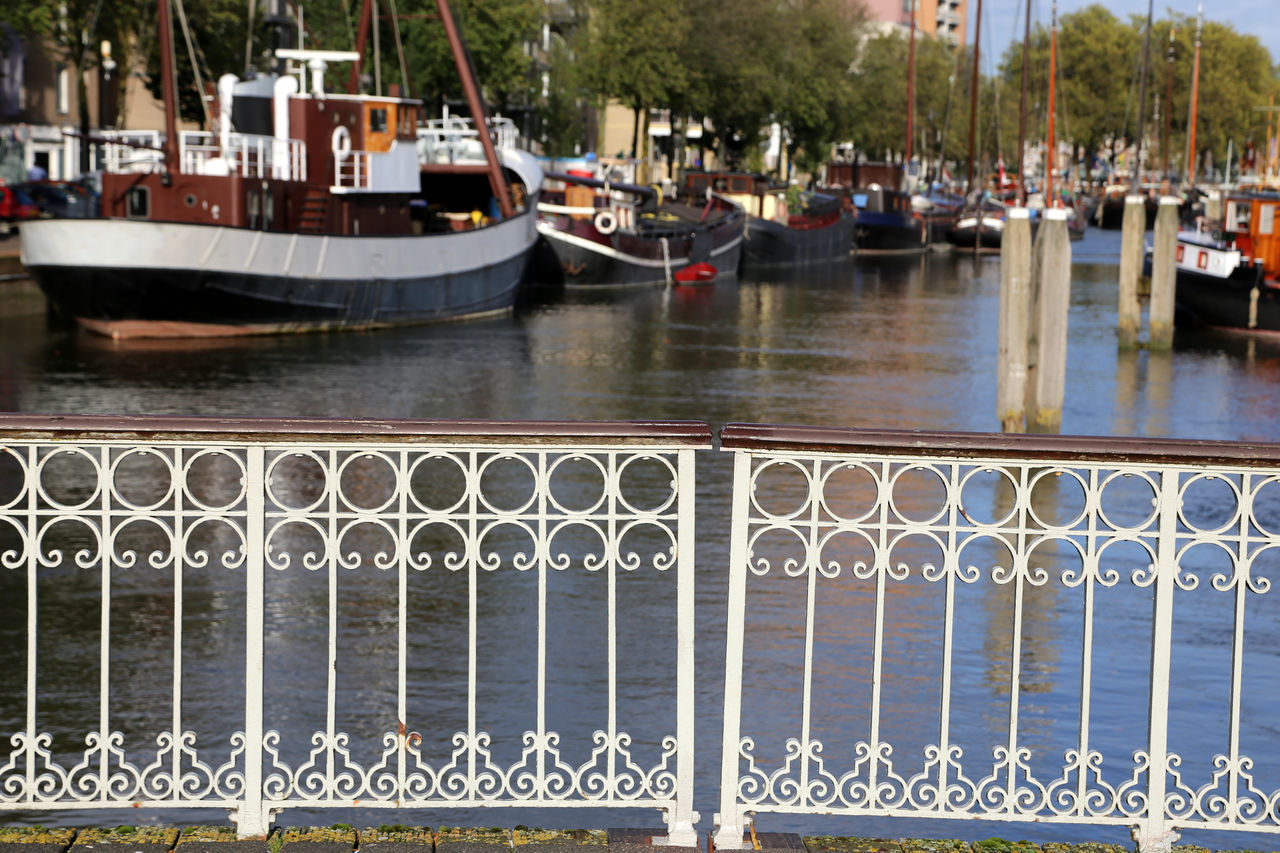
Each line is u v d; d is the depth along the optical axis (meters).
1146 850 6.61
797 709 12.66
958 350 43.94
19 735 6.59
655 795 6.68
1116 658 14.44
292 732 12.07
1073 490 22.56
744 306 57.91
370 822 10.06
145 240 39.28
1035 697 13.19
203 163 42.12
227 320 41.19
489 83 68.31
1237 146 158.88
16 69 68.38
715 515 19.89
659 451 6.37
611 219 61.88
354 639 14.44
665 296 61.62
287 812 10.22
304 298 42.31
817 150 106.12
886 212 97.50
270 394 32.69
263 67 59.78
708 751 11.68
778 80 92.69
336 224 43.72
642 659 13.85
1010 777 6.62
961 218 104.25
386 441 6.30
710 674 13.52
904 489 21.88
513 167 52.44
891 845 6.69
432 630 14.72
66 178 64.94
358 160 43.91
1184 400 34.88
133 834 6.62
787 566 6.43
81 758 11.41
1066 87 151.88
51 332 41.16
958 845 6.71
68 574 16.42
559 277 61.44
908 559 17.84
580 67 78.62
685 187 79.19
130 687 12.96
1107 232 133.12
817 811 6.61
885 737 12.05
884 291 67.06
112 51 59.59
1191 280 48.59
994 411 32.38
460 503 6.42
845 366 39.56
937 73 129.50
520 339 44.31
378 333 44.25
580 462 23.11
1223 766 6.60
